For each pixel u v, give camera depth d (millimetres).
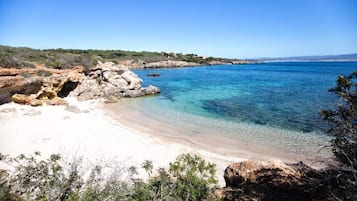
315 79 50000
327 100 25703
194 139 14586
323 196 5055
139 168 10062
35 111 18484
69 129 15141
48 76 25688
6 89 20188
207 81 47750
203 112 21703
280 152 12492
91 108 22984
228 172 6945
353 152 4832
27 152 10773
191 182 5578
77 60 39188
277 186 5738
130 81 33406
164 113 21422
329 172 5293
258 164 6500
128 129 16328
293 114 20266
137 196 5074
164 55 124312
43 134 13594
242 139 14547
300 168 5988
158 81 48062
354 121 5004
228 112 21562
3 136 12594
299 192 5465
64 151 11305
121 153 11758
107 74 32688
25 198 4332
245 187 6016
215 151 12664
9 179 4887
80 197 4484
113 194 4773
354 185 4293
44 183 4727
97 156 11078
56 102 22609
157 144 13477
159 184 5668
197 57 133500
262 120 18672
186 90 35719
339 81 5438
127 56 103188
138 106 24594
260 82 45469
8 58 26078
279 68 93625
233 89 36281
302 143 13641
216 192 5996
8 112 17562
